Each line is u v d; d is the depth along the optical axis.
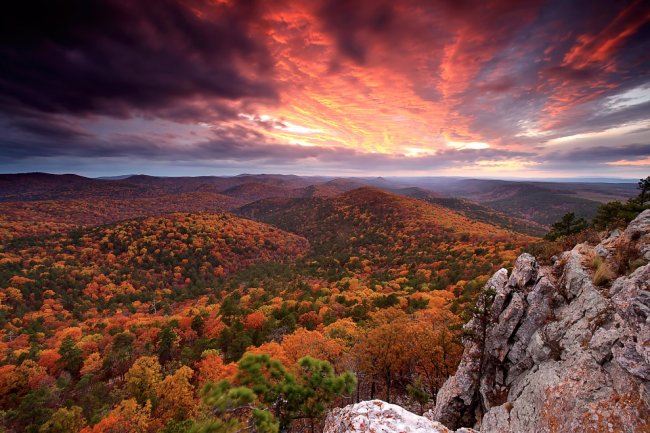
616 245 15.66
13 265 173.75
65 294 145.88
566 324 14.70
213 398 8.54
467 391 19.84
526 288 19.48
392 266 155.75
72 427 38.41
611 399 9.63
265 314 74.62
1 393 55.19
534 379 14.20
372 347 31.14
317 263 190.12
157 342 68.31
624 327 10.29
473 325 22.27
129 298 145.88
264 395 9.46
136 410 37.28
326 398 9.94
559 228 37.00
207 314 87.56
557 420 11.09
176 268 193.75
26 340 91.19
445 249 164.00
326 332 48.44
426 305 63.50
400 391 34.12
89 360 60.50
